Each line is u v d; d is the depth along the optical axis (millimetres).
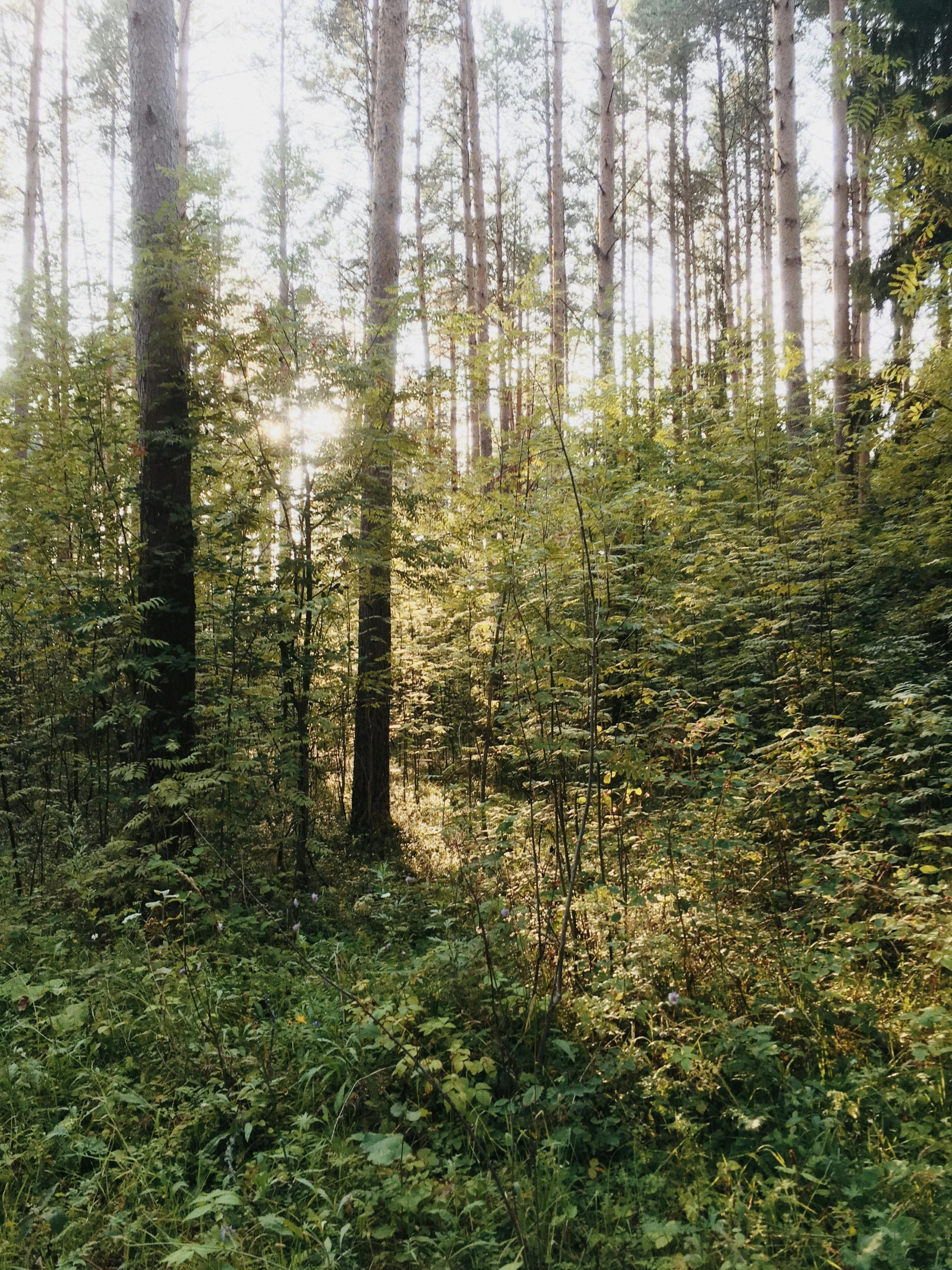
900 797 4320
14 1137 2789
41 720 6316
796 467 6988
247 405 5895
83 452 6199
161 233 5781
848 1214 2262
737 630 7180
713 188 22422
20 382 6352
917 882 3549
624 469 6297
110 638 5648
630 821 4785
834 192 10789
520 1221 2352
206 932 4613
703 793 4598
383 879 4980
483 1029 3230
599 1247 2262
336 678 6648
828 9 14859
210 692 6062
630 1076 2959
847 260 10727
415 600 9148
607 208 10570
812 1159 2453
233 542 6016
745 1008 3289
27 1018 3621
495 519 5617
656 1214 2402
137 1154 2709
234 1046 3367
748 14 17734
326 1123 2859
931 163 5305
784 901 4117
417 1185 2467
